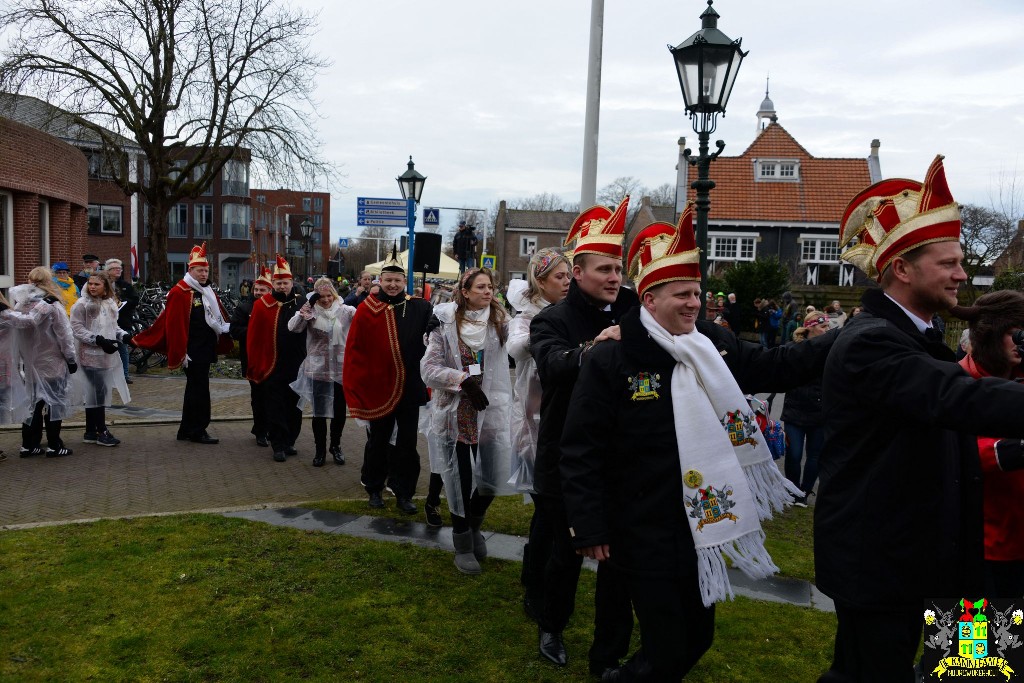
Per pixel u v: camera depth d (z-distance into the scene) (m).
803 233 33.41
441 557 5.05
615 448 2.85
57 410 7.62
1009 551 3.20
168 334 8.39
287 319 7.88
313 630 3.94
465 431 4.84
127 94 21.81
